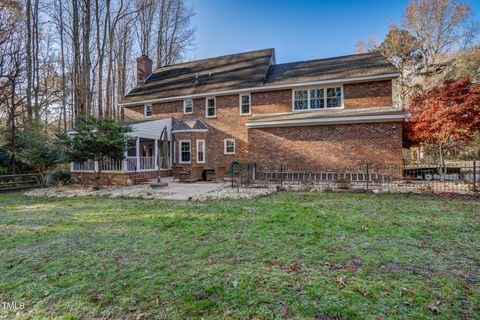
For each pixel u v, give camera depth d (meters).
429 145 14.36
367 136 12.54
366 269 3.34
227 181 14.61
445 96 11.26
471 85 11.12
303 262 3.59
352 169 12.76
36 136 14.62
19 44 15.95
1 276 3.43
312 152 13.62
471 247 4.06
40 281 3.25
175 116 19.11
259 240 4.53
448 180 11.21
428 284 2.94
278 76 16.81
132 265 3.64
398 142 11.99
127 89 29.50
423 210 6.48
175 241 4.60
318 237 4.62
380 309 2.50
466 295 2.71
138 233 5.15
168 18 28.48
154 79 22.12
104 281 3.20
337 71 14.99
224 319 2.40
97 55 23.47
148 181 15.14
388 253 3.85
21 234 5.30
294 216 6.12
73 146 11.60
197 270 3.42
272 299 2.70
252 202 7.99
